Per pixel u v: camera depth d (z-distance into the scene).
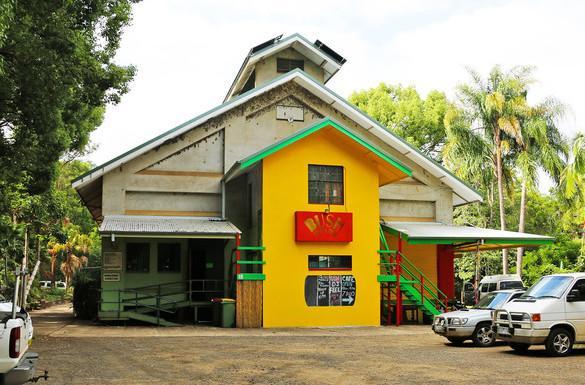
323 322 24.19
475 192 30.02
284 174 24.61
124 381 11.23
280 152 24.69
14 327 8.09
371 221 25.30
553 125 42.62
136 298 24.48
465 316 17.09
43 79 16.28
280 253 24.09
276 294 23.84
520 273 42.81
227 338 19.39
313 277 24.34
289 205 24.47
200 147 27.47
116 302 24.38
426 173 30.03
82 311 30.25
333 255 24.69
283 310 23.83
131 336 19.88
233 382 11.20
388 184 28.34
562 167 41.59
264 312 23.64
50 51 16.16
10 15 13.26
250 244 26.61
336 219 24.53
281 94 28.72
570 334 14.72
